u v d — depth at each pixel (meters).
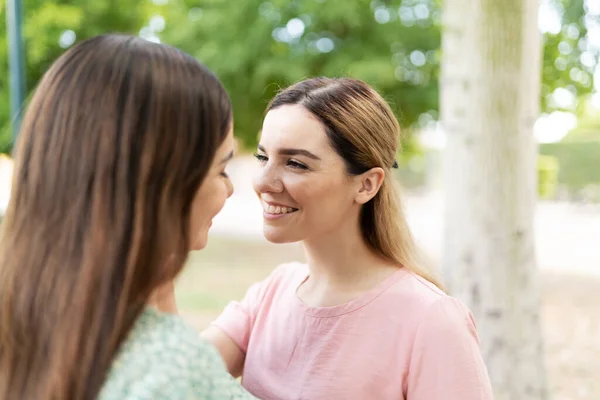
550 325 6.92
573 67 5.84
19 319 0.87
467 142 3.55
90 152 0.86
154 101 0.88
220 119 0.94
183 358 0.87
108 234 0.85
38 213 0.88
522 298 3.55
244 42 9.40
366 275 1.38
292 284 1.49
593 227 18.00
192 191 0.92
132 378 0.83
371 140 1.31
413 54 9.51
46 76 0.92
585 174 24.70
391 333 1.29
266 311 1.50
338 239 1.36
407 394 1.27
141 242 0.87
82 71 0.89
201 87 0.92
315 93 1.31
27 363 0.87
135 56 0.89
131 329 0.86
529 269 3.57
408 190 29.27
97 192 0.85
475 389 1.22
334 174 1.29
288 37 9.47
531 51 3.49
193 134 0.90
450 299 1.29
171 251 0.89
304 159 1.28
